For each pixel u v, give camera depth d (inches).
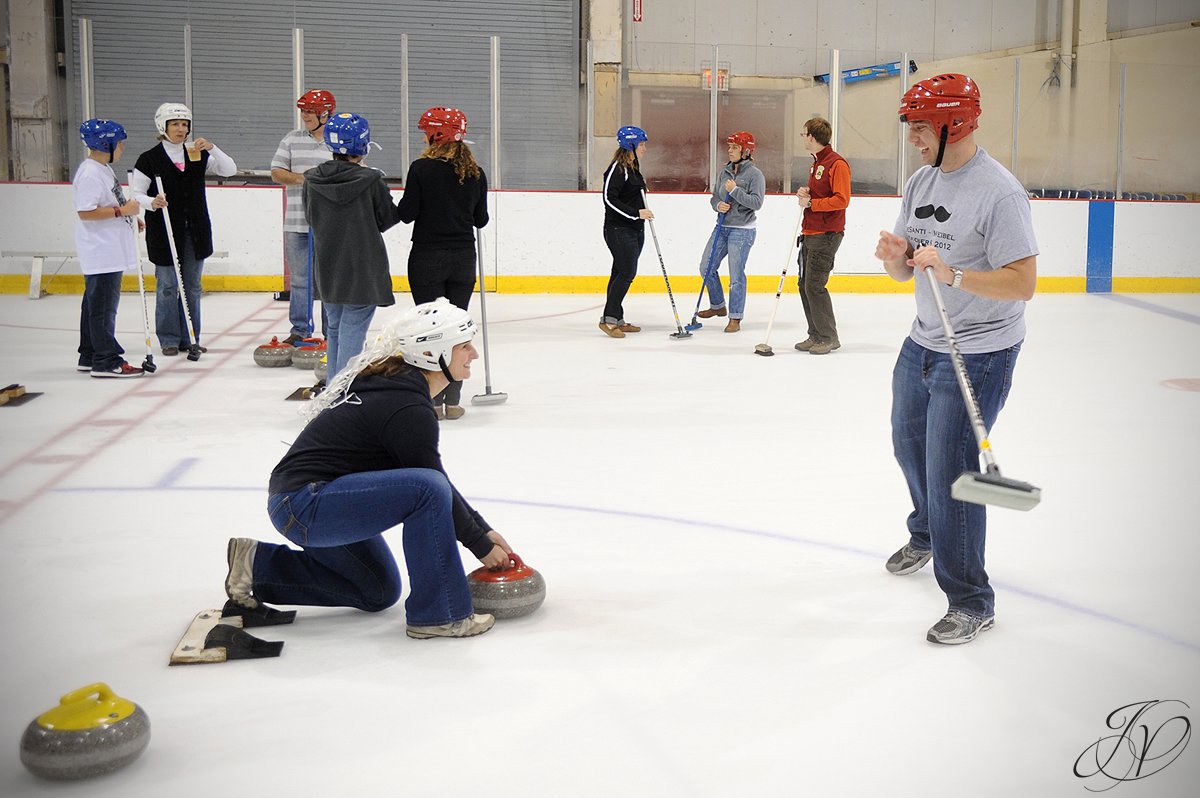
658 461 201.2
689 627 124.3
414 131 517.7
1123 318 429.4
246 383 273.6
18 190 455.8
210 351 323.0
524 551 149.9
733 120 499.2
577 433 223.5
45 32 499.8
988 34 601.3
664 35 573.0
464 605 120.8
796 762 94.8
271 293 468.4
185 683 109.4
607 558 147.7
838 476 191.8
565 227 485.4
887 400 262.1
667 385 278.2
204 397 255.6
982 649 119.2
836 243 324.8
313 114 306.2
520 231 482.9
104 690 94.6
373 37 531.2
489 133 494.3
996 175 118.6
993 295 116.3
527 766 93.7
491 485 183.3
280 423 228.8
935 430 122.2
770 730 100.5
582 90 489.1
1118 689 109.9
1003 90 550.0
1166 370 310.7
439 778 91.7
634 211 352.5
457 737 98.7
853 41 589.9
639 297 478.6
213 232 465.7
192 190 302.2
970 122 118.7
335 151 220.1
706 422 235.3
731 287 374.6
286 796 89.0
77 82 472.4
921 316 128.5
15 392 247.6
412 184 231.3
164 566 143.0
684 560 147.3
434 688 108.4
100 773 91.3
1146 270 522.6
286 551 125.0
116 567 142.5
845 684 110.3
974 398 119.1
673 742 98.0
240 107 518.3
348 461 118.5
